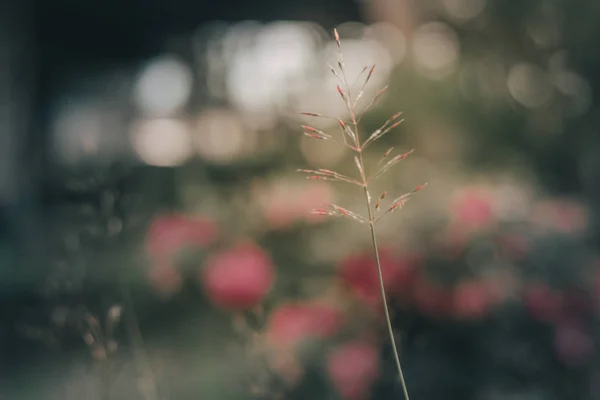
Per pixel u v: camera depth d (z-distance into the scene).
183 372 3.08
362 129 4.38
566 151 4.31
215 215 3.66
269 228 3.03
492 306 2.04
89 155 1.56
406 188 3.68
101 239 1.31
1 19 7.09
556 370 2.03
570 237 2.29
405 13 4.91
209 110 10.31
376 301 1.97
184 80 11.33
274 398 1.51
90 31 10.98
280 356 1.76
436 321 2.00
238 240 3.11
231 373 2.82
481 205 2.23
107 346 1.15
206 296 3.17
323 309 1.92
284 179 4.12
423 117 4.40
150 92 12.47
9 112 7.14
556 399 2.01
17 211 6.77
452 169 4.19
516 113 4.43
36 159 7.27
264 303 2.23
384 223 2.74
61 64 11.61
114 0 9.99
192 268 3.11
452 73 4.55
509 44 4.55
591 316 2.13
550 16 4.36
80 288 1.33
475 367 1.97
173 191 5.72
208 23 10.41
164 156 9.14
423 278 2.00
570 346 2.00
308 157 4.73
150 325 3.59
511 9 4.46
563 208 2.79
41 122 9.84
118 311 1.17
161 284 3.25
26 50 7.25
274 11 9.46
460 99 4.45
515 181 3.96
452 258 2.08
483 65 4.56
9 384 3.27
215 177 5.95
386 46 5.05
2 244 6.24
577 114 4.34
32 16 7.34
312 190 3.19
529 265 2.18
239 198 4.05
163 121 11.89
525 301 2.05
